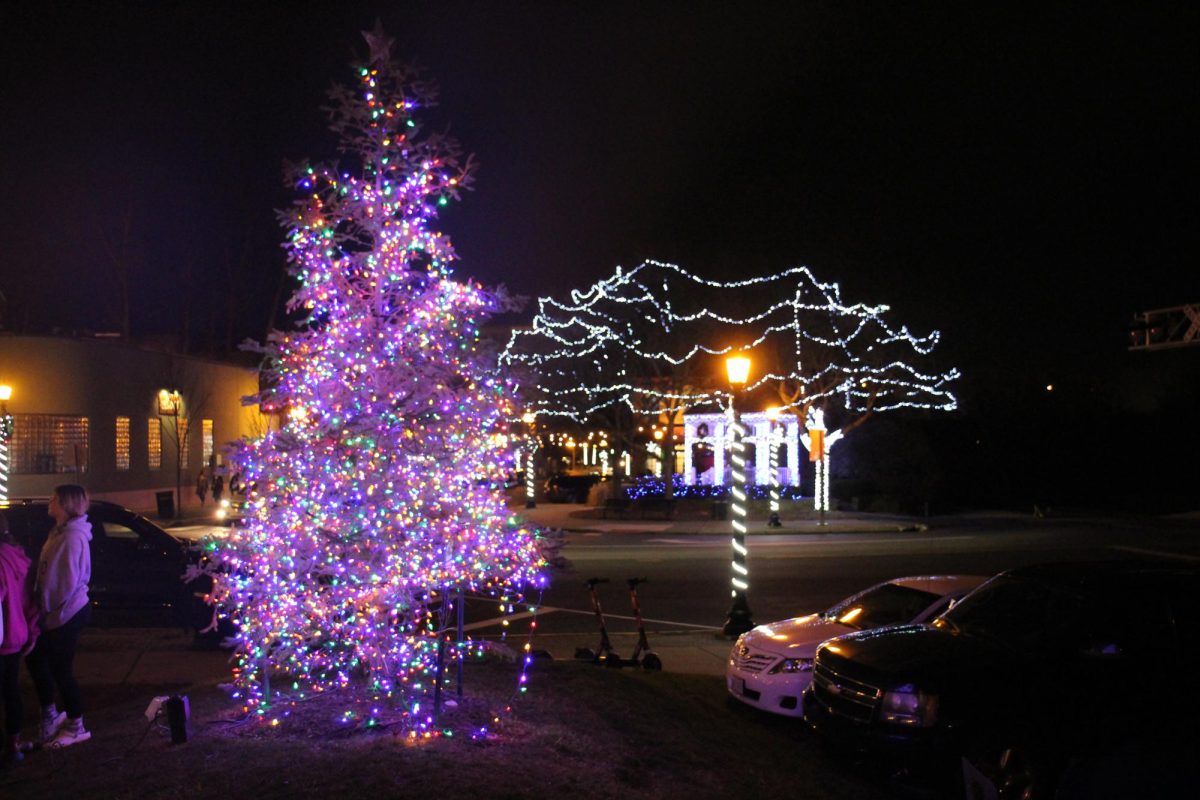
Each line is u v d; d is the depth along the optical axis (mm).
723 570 21891
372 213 6793
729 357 14344
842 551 26469
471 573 6926
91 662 10273
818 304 37375
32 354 32844
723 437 45250
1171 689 6301
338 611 6797
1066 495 51062
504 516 7113
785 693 9359
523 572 7266
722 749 7695
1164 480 51188
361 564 6645
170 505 35406
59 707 8195
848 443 44844
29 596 6848
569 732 7117
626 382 39281
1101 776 5004
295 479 6660
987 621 7895
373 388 6691
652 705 8664
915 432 44000
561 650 13320
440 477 6699
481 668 9258
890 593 10375
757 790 6684
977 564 23125
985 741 6539
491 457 6996
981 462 50688
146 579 11766
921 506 40688
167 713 6480
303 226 6773
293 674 7898
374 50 6879
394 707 7055
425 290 6895
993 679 6926
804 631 9922
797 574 21250
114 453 35844
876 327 37500
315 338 6824
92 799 5465
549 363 39062
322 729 6691
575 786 5812
